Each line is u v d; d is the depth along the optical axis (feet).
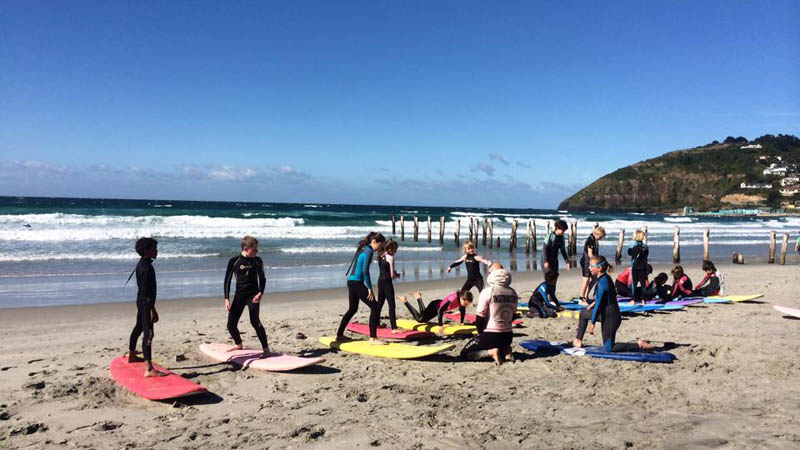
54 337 25.05
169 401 16.05
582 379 18.21
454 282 48.01
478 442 12.97
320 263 60.95
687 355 21.33
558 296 38.45
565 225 30.48
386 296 24.56
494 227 152.56
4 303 34.19
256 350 21.24
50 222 100.78
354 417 14.71
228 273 20.27
